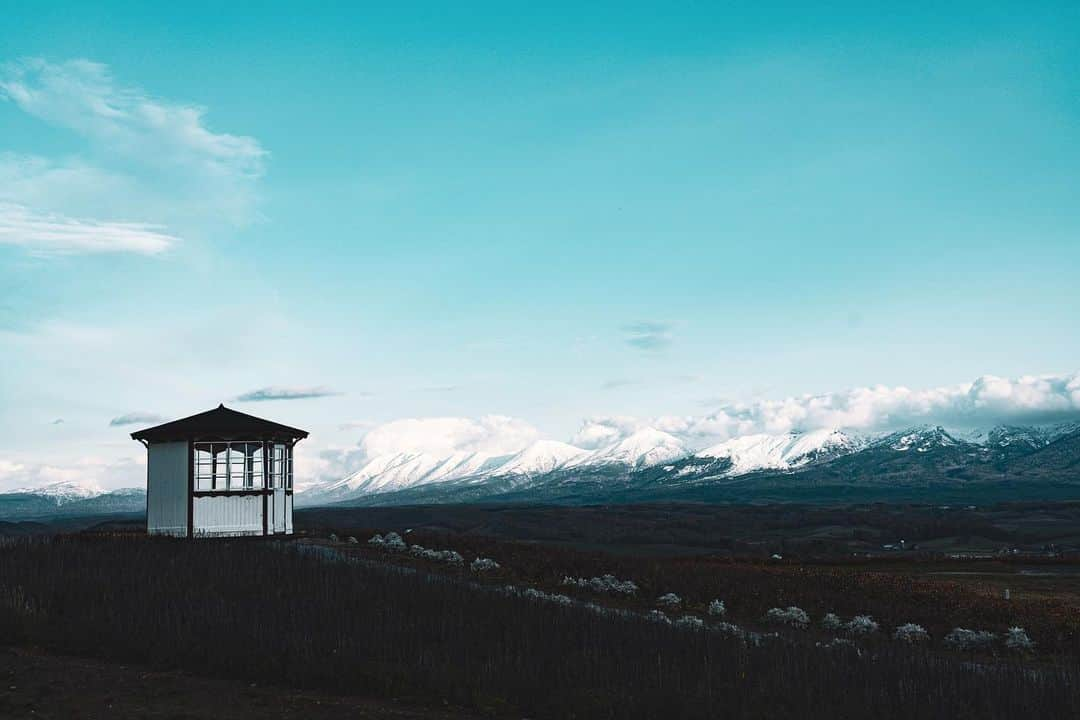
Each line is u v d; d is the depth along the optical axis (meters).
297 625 24.14
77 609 25.61
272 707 18.78
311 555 37.34
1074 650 32.41
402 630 24.28
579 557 49.34
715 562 61.78
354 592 28.91
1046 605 41.47
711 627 30.16
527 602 29.12
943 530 159.50
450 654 22.48
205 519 44.34
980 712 19.98
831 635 33.31
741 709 19.55
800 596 41.06
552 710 19.30
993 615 38.50
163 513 44.72
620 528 177.38
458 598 29.03
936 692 21.02
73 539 42.31
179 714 18.00
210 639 22.58
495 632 25.11
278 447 46.88
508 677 20.78
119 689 19.45
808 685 21.20
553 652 23.02
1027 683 22.25
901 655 25.67
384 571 33.72
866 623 34.34
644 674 21.42
